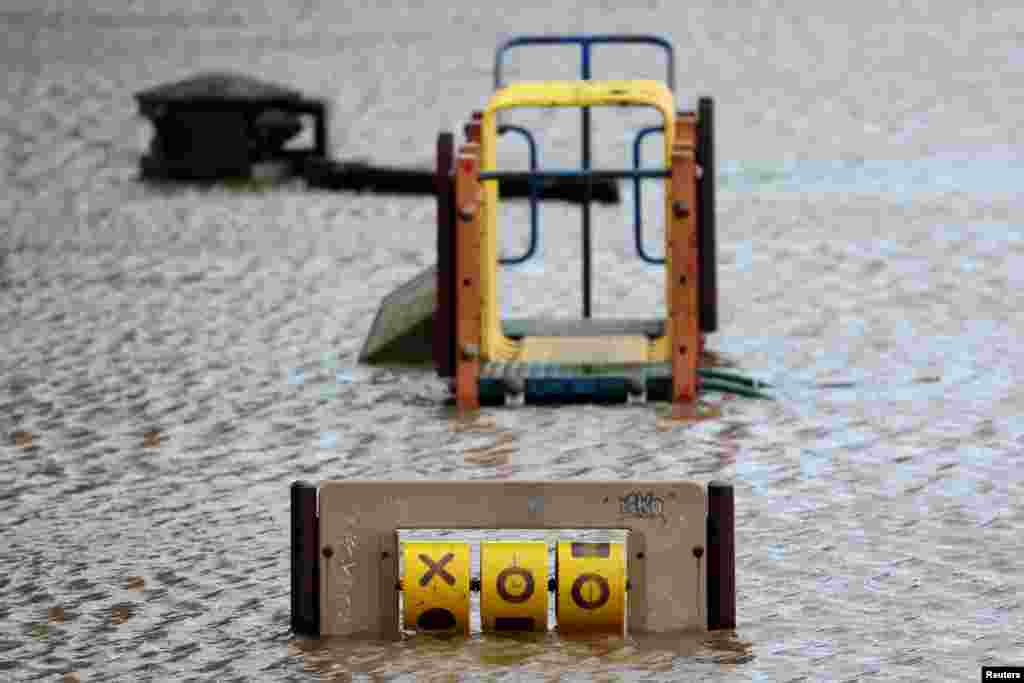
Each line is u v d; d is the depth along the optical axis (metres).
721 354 21.09
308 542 12.84
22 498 16.27
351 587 12.80
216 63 50.88
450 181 19.25
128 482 16.69
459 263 18.98
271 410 19.11
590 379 19.02
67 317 23.69
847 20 60.94
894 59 50.47
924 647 12.35
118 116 42.69
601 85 20.67
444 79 47.25
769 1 67.62
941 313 22.89
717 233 28.66
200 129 35.50
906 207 30.31
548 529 13.73
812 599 13.30
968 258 26.11
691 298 18.95
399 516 12.72
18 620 13.34
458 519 12.66
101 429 18.48
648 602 12.74
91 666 12.42
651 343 20.41
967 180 32.81
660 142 37.94
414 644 12.63
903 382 19.62
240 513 15.70
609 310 23.81
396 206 32.75
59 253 28.19
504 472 16.59
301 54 52.75
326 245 28.75
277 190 34.66
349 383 20.23
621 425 18.17
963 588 13.43
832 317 22.86
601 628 12.72
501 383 19.05
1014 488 15.77
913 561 14.02
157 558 14.60
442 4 67.88
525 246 28.41
